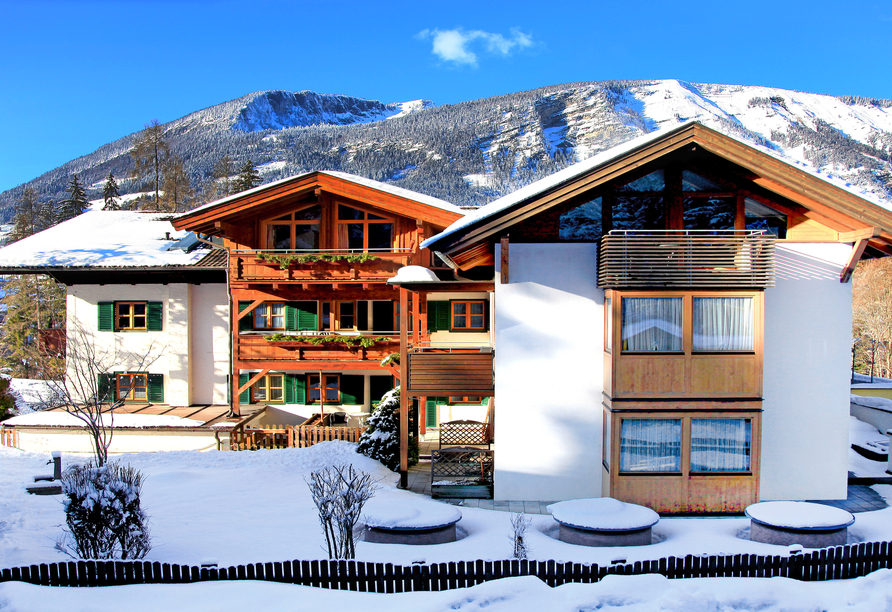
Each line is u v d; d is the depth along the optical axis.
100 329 19.42
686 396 10.71
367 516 8.77
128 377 19.55
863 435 15.56
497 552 8.05
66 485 7.54
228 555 7.80
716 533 9.36
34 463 14.66
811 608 6.09
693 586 6.47
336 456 14.38
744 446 10.74
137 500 7.84
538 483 11.60
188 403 19.39
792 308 11.39
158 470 13.69
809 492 11.38
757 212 11.44
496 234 11.51
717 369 10.73
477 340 18.64
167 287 19.41
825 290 11.35
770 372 11.39
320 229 17.88
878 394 19.38
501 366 11.59
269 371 19.61
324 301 19.09
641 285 10.67
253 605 6.12
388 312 19.00
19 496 11.36
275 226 18.09
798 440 11.39
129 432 16.66
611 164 10.73
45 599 6.14
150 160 65.50
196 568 6.80
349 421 19.23
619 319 10.74
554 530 9.77
